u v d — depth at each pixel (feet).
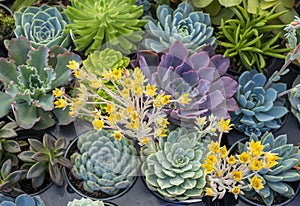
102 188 2.23
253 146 1.95
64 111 2.38
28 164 2.27
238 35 2.45
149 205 2.27
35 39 2.50
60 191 2.28
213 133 2.20
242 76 2.40
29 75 2.37
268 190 2.25
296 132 2.45
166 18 2.43
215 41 2.52
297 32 2.41
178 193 2.19
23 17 2.50
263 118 2.35
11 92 2.30
